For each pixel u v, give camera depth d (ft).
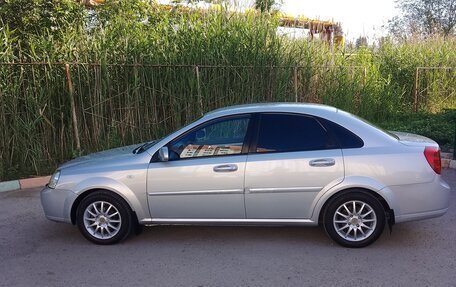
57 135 29.86
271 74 37.27
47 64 28.45
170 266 14.28
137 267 14.24
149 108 32.63
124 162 16.01
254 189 15.17
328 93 42.65
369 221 15.12
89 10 35.47
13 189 25.13
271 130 15.57
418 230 17.13
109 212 16.08
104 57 30.14
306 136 15.42
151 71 32.19
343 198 15.02
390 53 54.54
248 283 12.96
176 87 33.06
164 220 15.80
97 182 15.76
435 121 42.65
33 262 14.80
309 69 41.19
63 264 14.60
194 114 33.53
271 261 14.49
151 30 34.37
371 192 14.93
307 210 15.20
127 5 35.14
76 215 16.22
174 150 15.85
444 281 12.84
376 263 14.15
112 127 30.99
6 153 27.22
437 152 15.23
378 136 15.35
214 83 34.27
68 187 16.01
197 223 15.71
